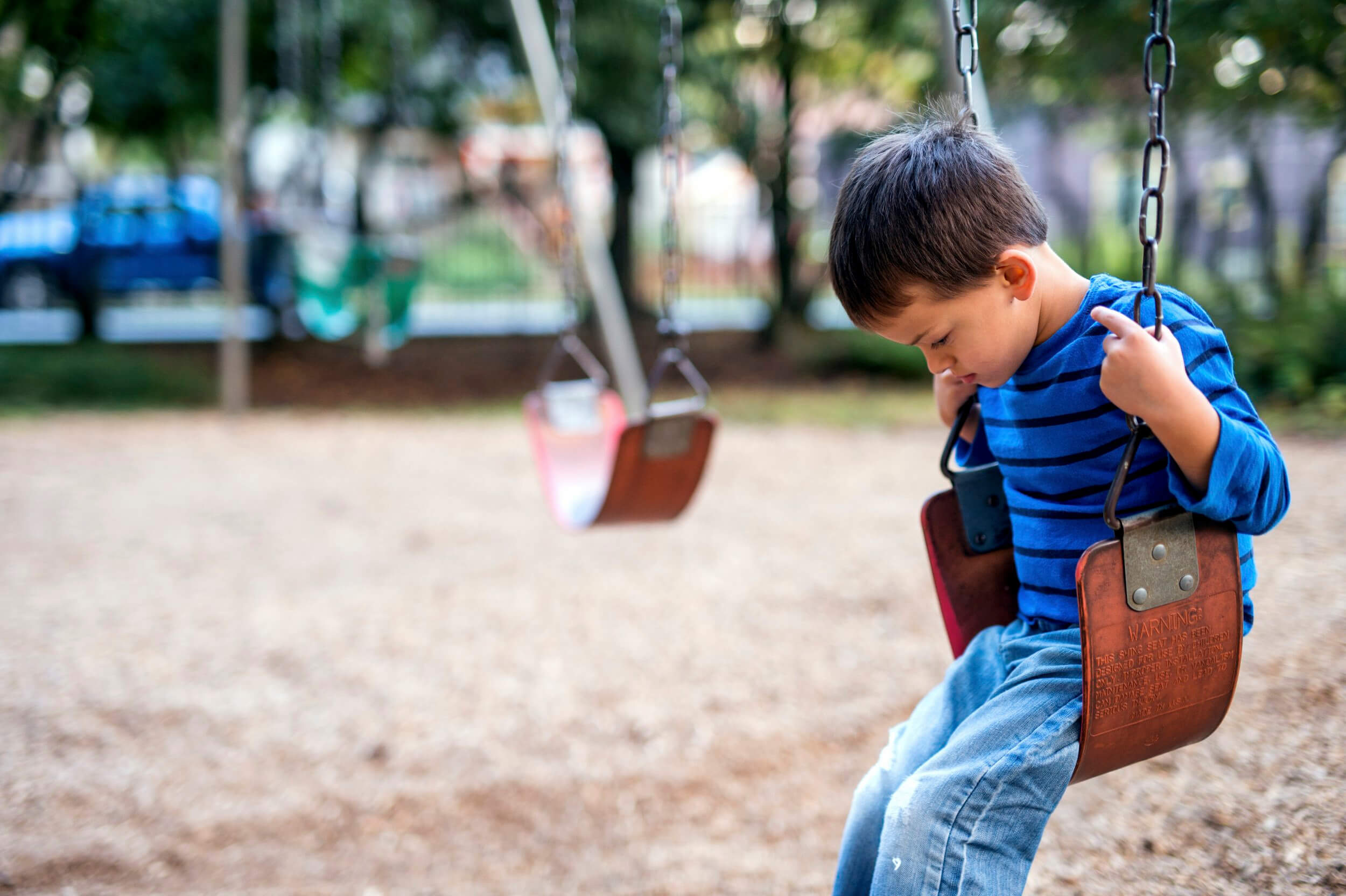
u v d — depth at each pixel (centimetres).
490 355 1175
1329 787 211
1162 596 135
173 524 530
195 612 407
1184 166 964
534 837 271
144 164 1480
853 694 323
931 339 143
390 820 277
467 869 259
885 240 138
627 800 282
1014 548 158
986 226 136
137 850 259
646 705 326
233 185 841
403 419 848
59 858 251
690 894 244
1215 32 539
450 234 1382
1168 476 136
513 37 921
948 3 414
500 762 299
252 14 887
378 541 502
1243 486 129
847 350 1044
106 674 349
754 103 1091
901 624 372
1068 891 212
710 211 1498
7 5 852
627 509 296
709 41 1011
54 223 1282
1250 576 148
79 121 988
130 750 303
